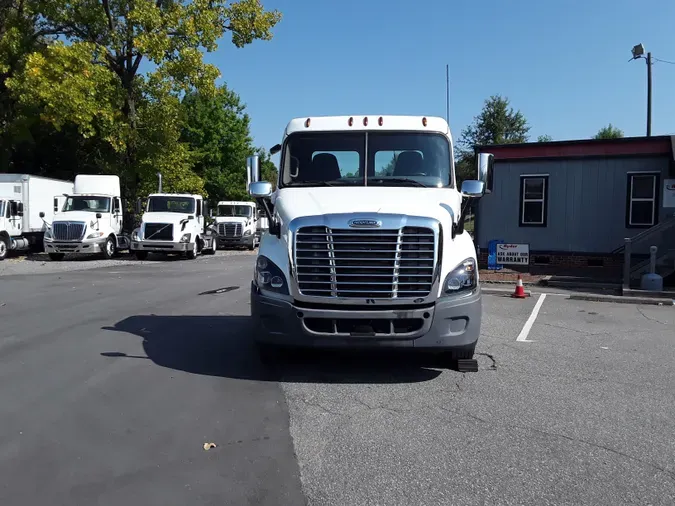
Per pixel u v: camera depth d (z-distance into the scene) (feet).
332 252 19.03
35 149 118.32
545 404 18.35
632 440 15.49
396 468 13.60
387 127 23.86
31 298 40.32
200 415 16.92
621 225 59.77
